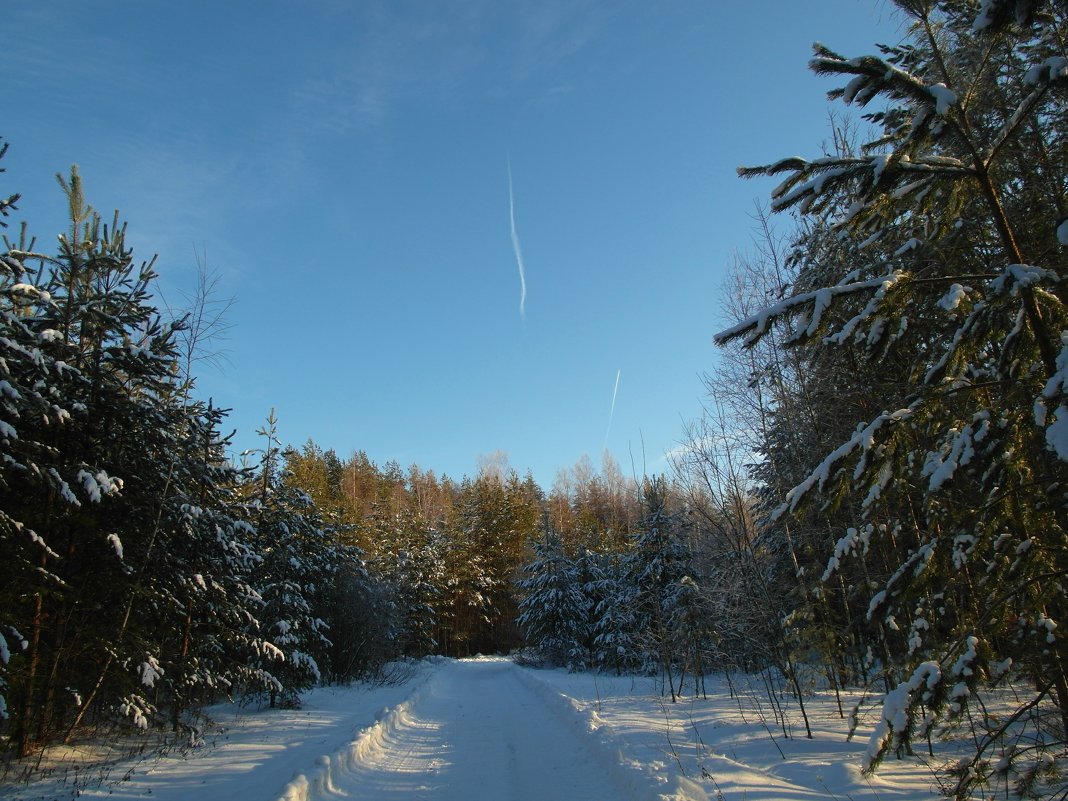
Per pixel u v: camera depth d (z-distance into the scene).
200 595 12.77
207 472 13.18
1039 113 6.93
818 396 11.98
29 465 8.94
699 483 14.52
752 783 7.23
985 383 4.53
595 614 33.12
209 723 13.19
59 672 10.54
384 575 32.44
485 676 31.28
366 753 10.30
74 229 11.32
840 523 11.41
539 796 7.78
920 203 5.38
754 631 13.63
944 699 4.30
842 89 4.95
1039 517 4.67
